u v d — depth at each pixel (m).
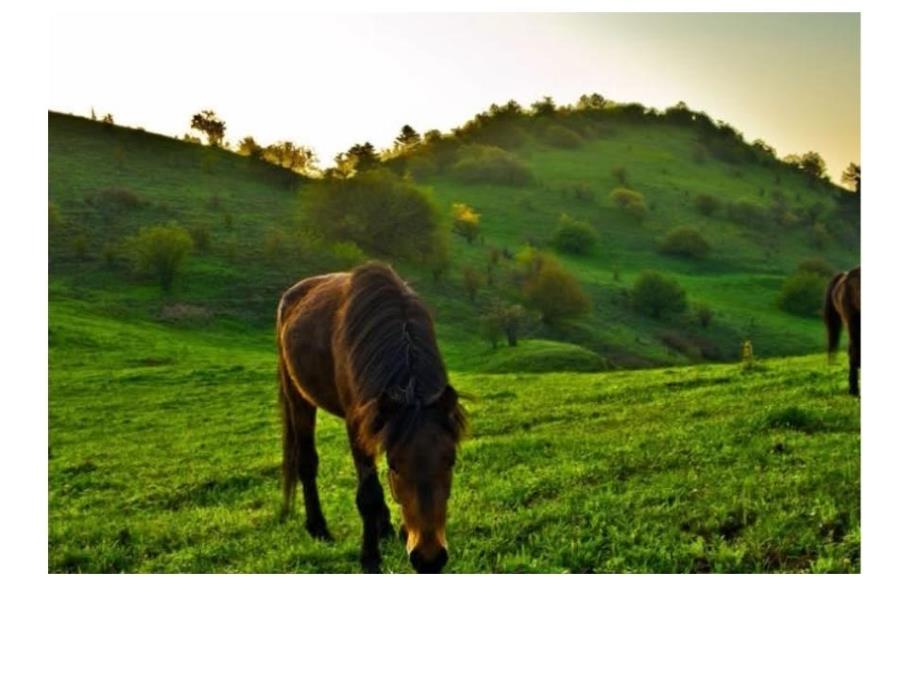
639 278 71.12
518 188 101.50
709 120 121.19
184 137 84.12
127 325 50.53
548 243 87.69
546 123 115.88
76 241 61.59
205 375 31.41
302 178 82.88
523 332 61.25
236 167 83.19
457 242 84.56
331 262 67.44
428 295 67.81
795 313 73.31
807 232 93.56
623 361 61.38
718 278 82.00
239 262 63.97
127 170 77.38
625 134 119.38
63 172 73.31
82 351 42.06
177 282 58.97
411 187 76.25
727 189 102.69
